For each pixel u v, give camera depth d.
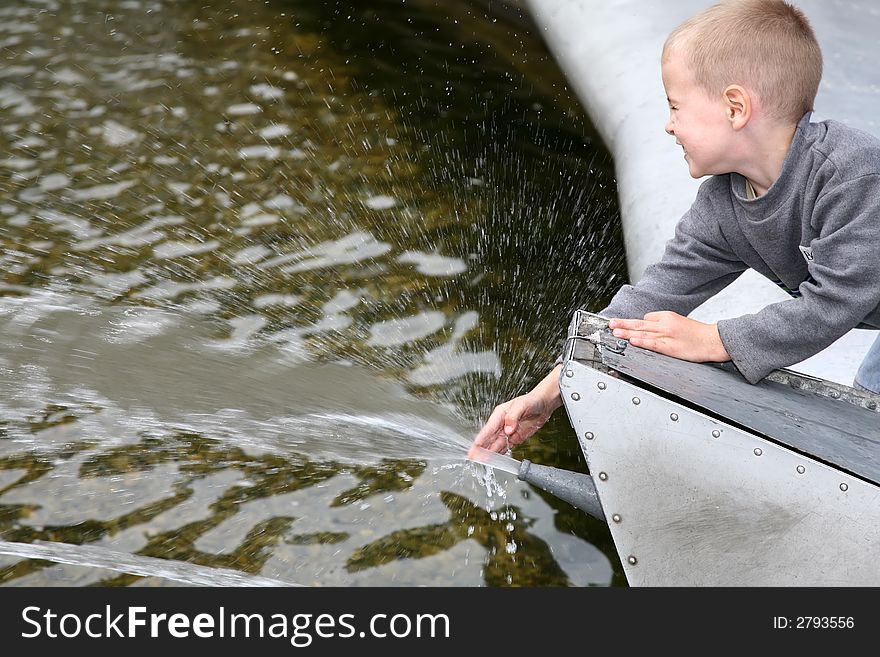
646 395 1.51
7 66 3.63
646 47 3.67
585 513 1.95
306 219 2.94
